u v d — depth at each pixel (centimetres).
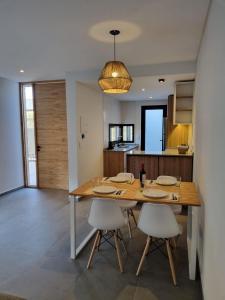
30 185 578
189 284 222
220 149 142
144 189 272
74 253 265
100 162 579
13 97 532
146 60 371
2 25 241
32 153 574
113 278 231
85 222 368
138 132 774
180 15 222
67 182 549
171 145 571
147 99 736
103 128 601
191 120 453
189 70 376
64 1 195
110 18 228
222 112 138
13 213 407
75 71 436
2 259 265
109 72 248
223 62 137
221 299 131
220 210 139
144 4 203
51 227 350
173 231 222
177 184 294
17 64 390
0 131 496
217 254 145
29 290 215
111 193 255
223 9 138
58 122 538
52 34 266
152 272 240
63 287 218
